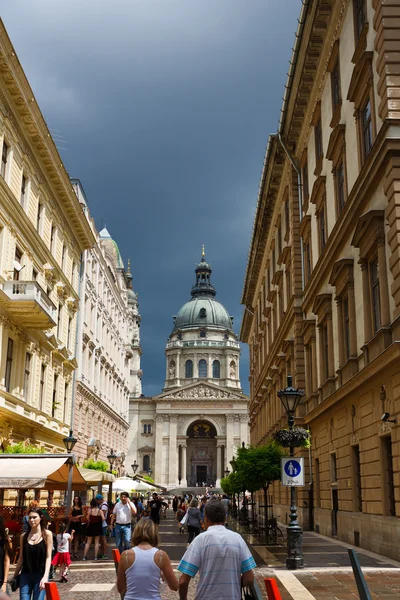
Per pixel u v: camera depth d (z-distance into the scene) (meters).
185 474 121.62
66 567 15.30
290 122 32.44
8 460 20.47
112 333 64.12
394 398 17.28
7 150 28.31
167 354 139.38
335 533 25.72
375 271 19.73
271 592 6.68
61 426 39.38
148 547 6.72
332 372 25.55
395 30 18.34
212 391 124.19
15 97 27.83
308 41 26.72
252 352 67.62
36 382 33.44
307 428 31.94
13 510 23.61
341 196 24.45
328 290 26.34
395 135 17.45
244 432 121.75
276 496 42.44
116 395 68.25
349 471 22.67
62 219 38.66
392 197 17.22
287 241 38.03
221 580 5.96
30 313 28.34
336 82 25.39
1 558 8.03
